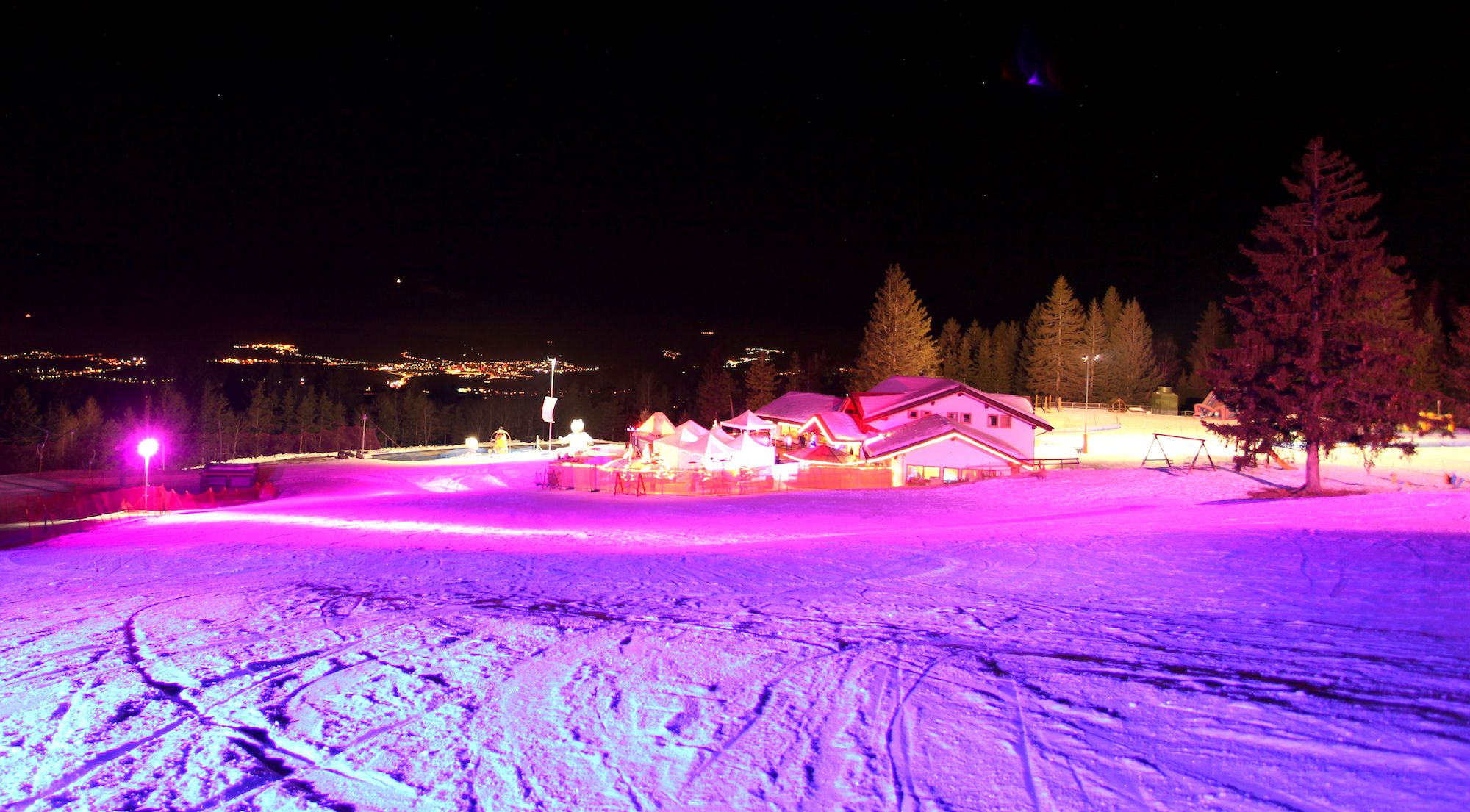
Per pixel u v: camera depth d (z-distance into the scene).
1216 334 93.19
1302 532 18.11
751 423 58.09
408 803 4.71
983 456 42.66
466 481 55.38
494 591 13.62
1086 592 11.93
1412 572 12.47
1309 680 6.38
